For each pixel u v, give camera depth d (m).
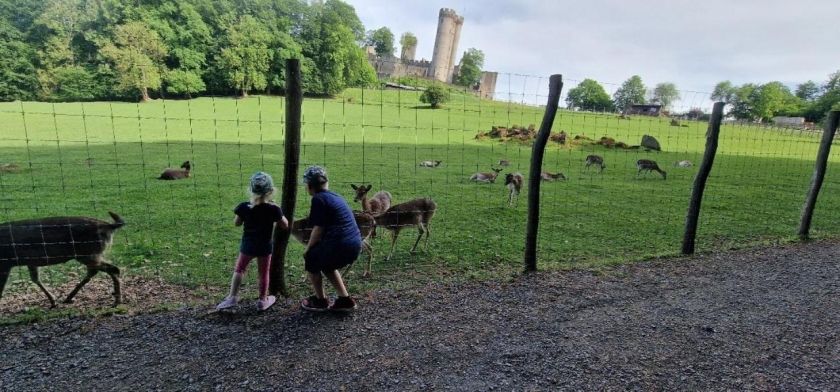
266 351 3.24
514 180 10.79
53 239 4.07
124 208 8.90
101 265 4.28
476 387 2.88
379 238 7.25
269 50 57.47
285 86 3.97
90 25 53.53
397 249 6.71
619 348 3.43
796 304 4.34
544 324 3.80
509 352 3.32
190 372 2.95
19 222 4.08
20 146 19.59
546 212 9.74
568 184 14.27
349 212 3.88
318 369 3.03
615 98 96.88
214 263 5.71
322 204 3.71
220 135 26.66
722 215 9.70
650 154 25.52
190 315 3.80
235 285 3.82
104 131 26.91
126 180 12.34
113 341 3.34
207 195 10.43
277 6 69.19
